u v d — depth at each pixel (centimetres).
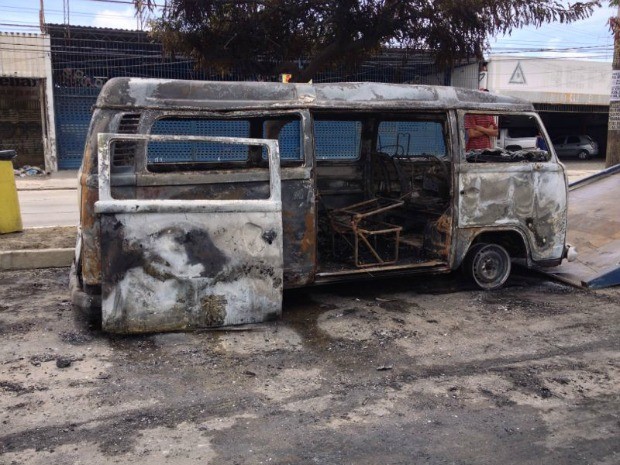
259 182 476
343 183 702
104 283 434
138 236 437
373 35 718
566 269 670
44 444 308
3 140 2292
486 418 344
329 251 621
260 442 314
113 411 345
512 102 591
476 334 482
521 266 704
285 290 598
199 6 666
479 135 659
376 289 608
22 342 449
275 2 693
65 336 461
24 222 1073
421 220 643
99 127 446
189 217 448
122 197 442
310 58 818
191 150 619
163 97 463
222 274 463
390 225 611
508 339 471
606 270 629
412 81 1848
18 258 682
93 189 440
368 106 520
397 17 711
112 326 440
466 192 565
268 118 511
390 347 452
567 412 352
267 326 482
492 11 670
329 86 520
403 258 604
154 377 391
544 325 505
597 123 3866
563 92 3102
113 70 2295
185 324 459
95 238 445
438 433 326
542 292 606
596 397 372
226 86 486
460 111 561
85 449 304
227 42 715
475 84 2342
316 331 482
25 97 2286
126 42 2205
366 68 1788
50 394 365
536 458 302
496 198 579
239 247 465
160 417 339
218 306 466
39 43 2162
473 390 380
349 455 303
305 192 502
